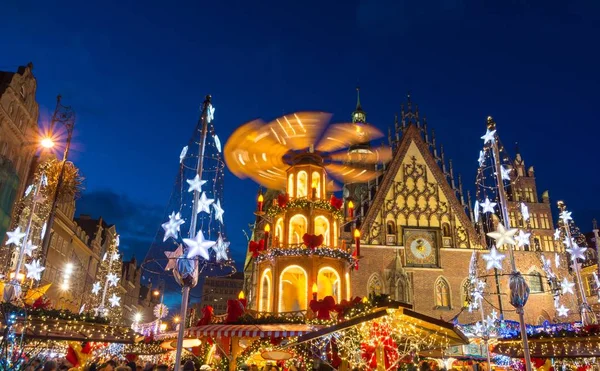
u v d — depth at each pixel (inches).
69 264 2234.3
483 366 1400.1
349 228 2004.2
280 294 1219.2
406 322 660.1
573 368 1047.6
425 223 2038.6
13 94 1748.3
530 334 893.2
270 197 2150.6
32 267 790.5
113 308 2536.9
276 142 1266.0
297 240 1343.5
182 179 509.4
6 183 1686.8
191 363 563.5
